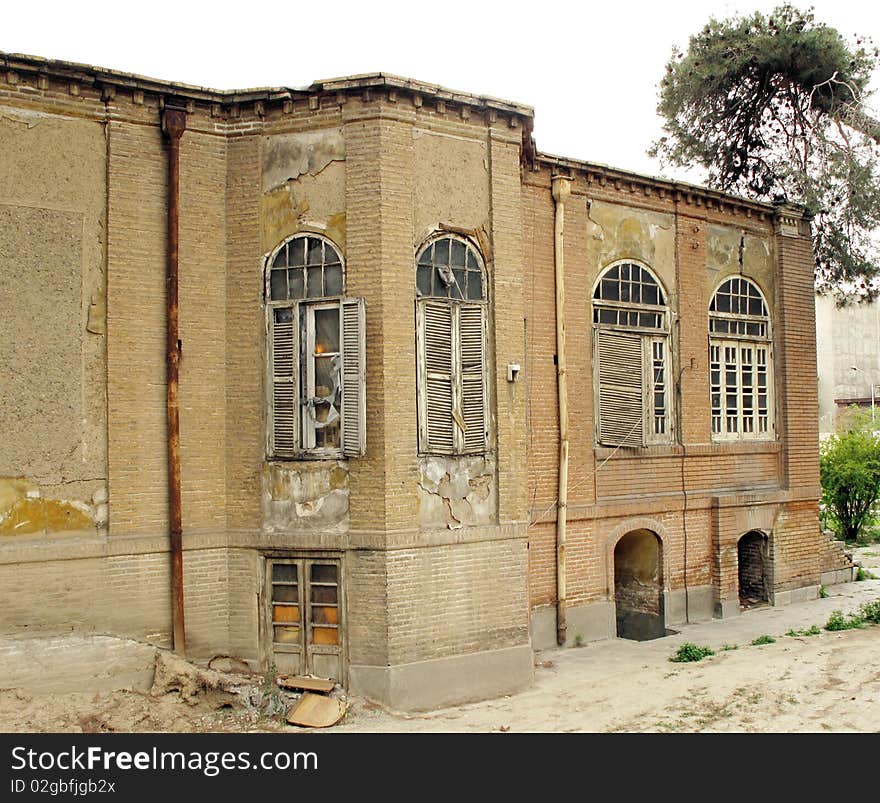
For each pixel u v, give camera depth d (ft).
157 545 36.78
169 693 35.22
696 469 54.44
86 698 34.12
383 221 36.96
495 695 38.65
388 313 36.86
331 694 36.24
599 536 49.49
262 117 38.70
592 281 49.98
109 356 36.19
